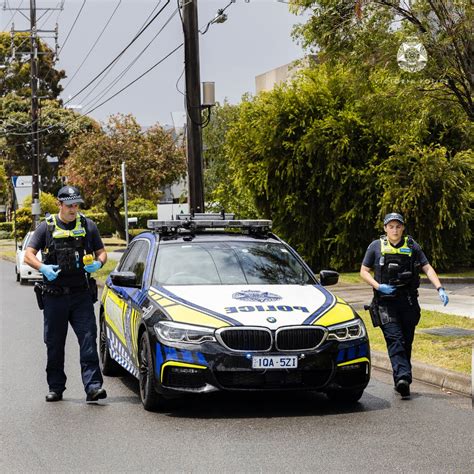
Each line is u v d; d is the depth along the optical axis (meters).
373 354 17.06
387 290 13.84
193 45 30.09
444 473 9.54
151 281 13.88
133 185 60.06
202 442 11.00
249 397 13.79
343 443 10.86
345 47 19.67
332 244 41.19
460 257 37.78
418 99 18.36
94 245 13.73
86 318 13.65
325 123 39.03
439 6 17.61
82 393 14.47
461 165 36.75
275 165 41.06
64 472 9.82
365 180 38.97
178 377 12.20
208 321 12.24
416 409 12.91
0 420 12.48
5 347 20.25
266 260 14.40
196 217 16.05
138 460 10.23
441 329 19.94
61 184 103.62
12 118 103.75
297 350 12.17
